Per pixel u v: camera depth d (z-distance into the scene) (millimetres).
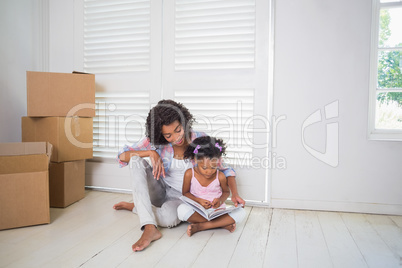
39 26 2404
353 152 1920
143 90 2250
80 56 2363
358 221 1774
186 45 2133
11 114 2229
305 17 1952
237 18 2051
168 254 1321
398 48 1912
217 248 1392
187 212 1560
